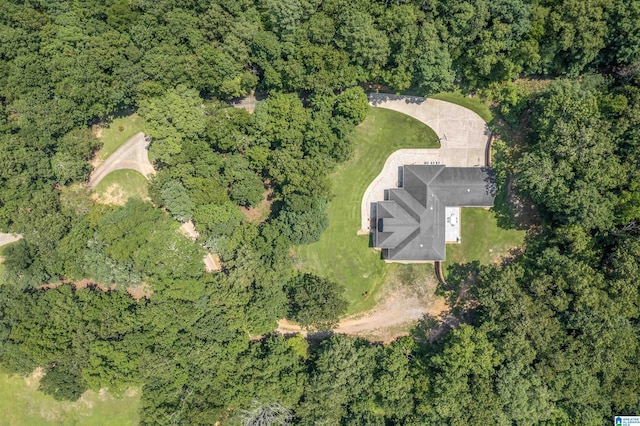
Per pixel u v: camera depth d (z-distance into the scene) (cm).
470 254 7175
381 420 6719
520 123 7012
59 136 7044
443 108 7175
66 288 7056
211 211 6781
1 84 6725
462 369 6284
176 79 6656
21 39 6588
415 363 6731
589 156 5994
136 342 6750
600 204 6109
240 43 6481
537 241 7019
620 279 6038
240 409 6681
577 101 6141
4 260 7625
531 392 6175
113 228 6625
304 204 6719
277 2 6159
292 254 7394
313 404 6694
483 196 6925
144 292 7381
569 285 6200
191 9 6688
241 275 6738
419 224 6925
